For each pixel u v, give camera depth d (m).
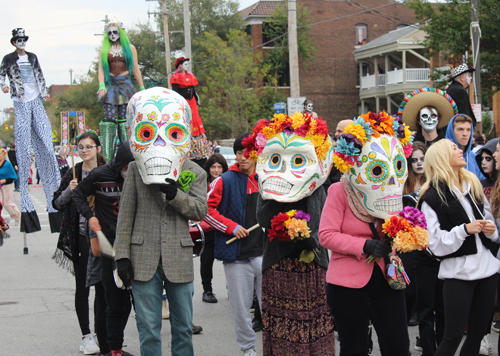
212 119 34.31
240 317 4.81
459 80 7.09
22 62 9.34
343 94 39.22
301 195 3.73
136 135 3.92
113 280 4.42
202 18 43.53
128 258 3.97
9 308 6.84
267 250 3.94
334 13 38.94
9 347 5.42
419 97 6.22
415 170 5.20
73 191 4.55
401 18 40.25
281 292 3.85
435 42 20.97
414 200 4.85
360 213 3.64
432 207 4.05
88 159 5.17
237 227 4.90
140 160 3.92
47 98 9.66
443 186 4.05
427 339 4.58
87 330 5.23
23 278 8.58
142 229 4.03
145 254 3.99
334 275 3.65
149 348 3.99
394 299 3.61
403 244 3.32
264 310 3.97
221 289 7.87
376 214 3.58
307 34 37.56
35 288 7.92
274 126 3.74
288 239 3.68
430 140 6.29
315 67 38.88
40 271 9.09
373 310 3.64
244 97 34.66
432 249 4.05
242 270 4.84
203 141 8.54
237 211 5.07
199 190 4.20
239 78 35.28
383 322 3.61
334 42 39.06
